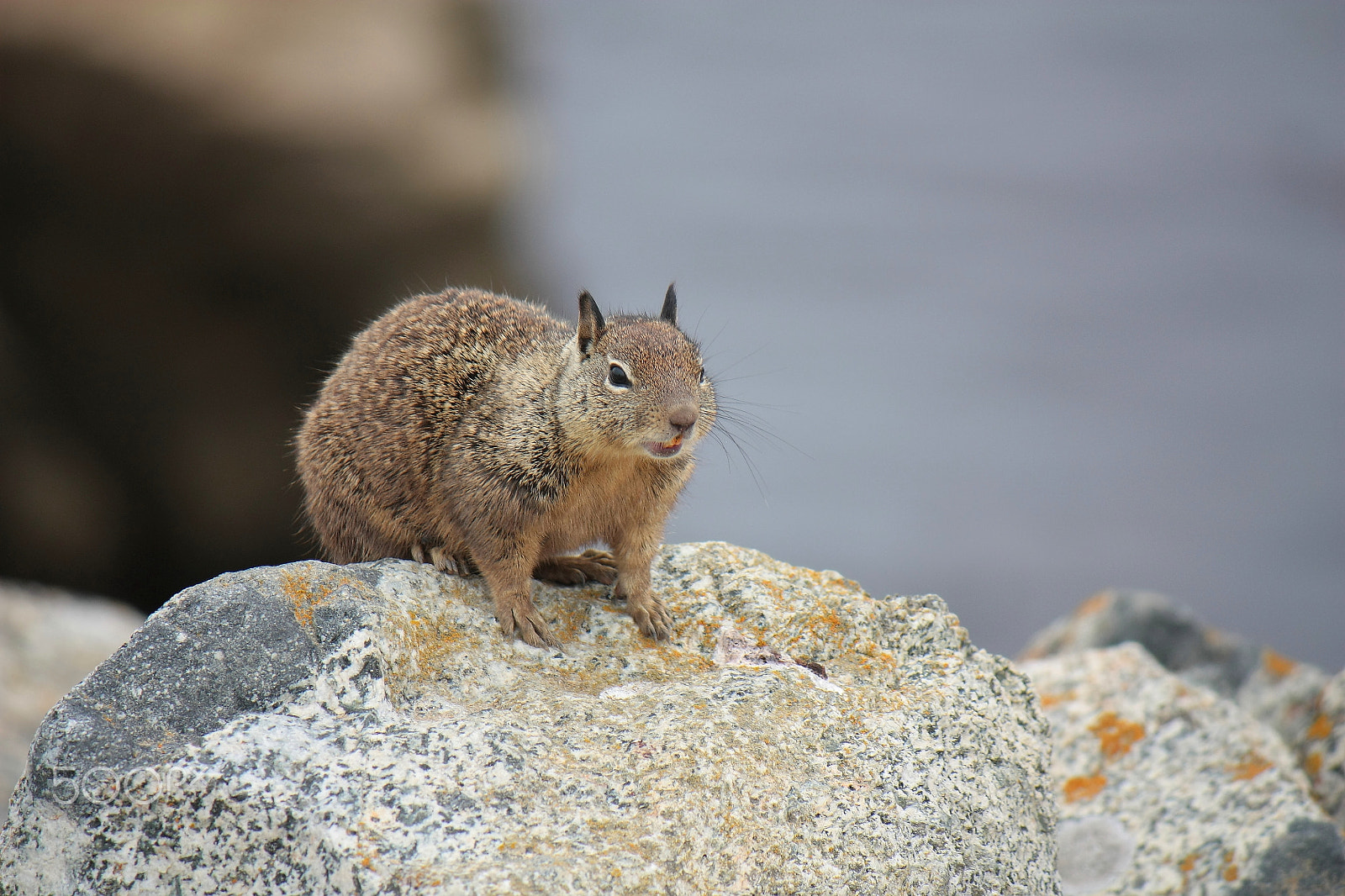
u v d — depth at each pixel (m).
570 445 6.77
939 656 6.61
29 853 5.03
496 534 6.75
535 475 6.74
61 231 19.70
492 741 5.35
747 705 5.87
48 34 19.02
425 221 21.28
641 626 6.80
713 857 5.12
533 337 7.51
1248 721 8.25
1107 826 7.73
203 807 4.98
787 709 5.92
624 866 4.91
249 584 5.94
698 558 7.43
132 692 5.43
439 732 5.37
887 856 5.41
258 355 20.83
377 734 5.34
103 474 20.34
